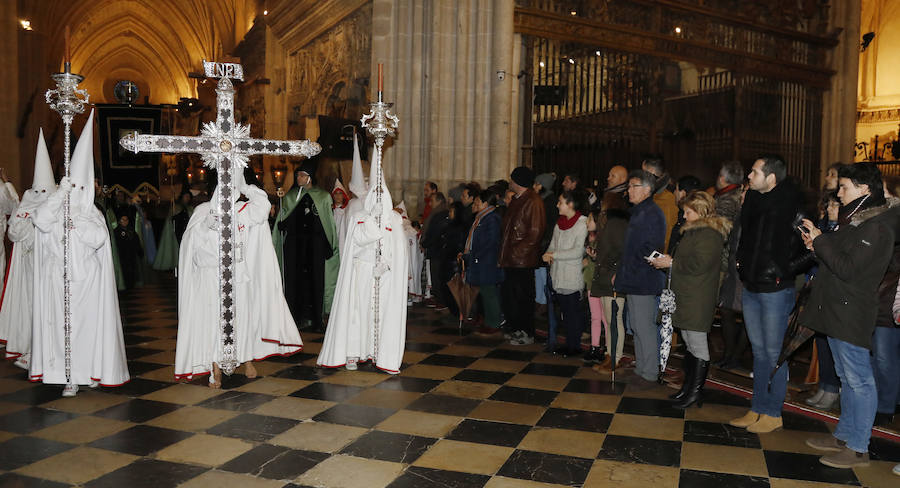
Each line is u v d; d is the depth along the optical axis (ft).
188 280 16.76
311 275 23.99
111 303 16.42
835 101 48.34
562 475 11.53
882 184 11.80
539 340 23.04
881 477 11.62
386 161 35.24
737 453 12.69
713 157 44.55
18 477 11.23
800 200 13.76
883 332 14.10
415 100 34.76
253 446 12.74
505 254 21.68
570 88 42.22
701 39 41.42
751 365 19.85
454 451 12.60
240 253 17.17
